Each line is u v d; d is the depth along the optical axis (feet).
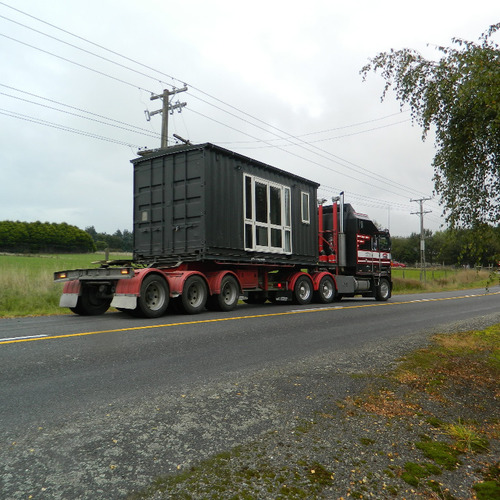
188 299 33.40
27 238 281.33
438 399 13.58
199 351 19.15
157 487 7.74
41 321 28.73
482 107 13.44
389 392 13.93
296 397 13.02
